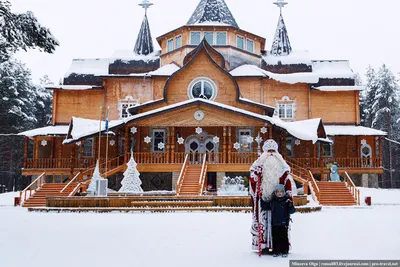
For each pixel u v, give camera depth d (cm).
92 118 4412
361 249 868
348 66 4741
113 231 1178
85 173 3447
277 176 825
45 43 1507
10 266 745
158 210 2105
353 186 3025
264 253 816
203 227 1283
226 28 4391
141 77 4353
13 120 5859
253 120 3462
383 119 6381
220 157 3575
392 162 6594
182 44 4416
